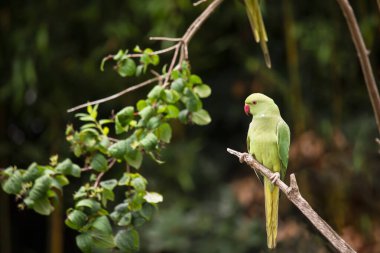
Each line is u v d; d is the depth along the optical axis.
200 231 10.88
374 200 10.37
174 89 5.54
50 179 5.49
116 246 5.46
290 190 5.00
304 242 9.00
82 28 10.83
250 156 5.50
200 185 11.51
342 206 10.32
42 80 10.86
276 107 5.84
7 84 10.66
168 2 9.85
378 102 5.46
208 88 5.80
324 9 10.70
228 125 11.99
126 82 11.03
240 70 11.66
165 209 11.11
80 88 11.16
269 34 11.23
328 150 10.59
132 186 5.64
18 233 12.09
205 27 11.13
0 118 11.29
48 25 10.52
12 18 10.66
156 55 5.76
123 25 10.34
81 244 5.36
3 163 11.22
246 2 5.98
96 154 5.53
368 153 10.45
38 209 5.50
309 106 10.95
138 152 5.48
